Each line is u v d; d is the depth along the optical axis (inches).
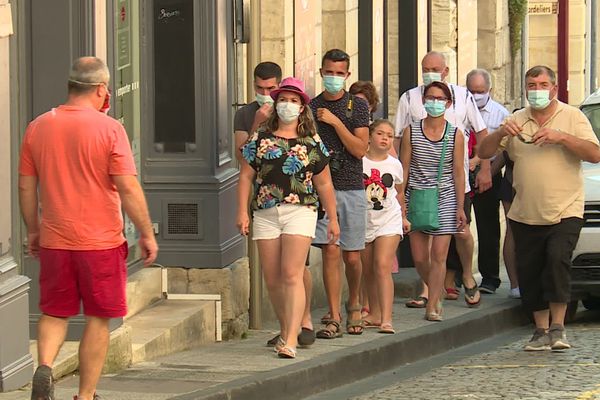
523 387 821.2
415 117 1112.8
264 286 1066.7
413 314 1084.5
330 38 1214.3
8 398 711.1
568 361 919.7
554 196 946.1
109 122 673.0
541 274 964.6
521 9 1708.9
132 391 751.7
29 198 680.4
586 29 2165.4
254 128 879.7
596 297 1192.8
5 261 727.7
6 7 724.0
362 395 824.3
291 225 845.8
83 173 668.7
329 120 910.4
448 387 834.8
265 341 971.9
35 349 790.5
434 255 1039.0
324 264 938.1
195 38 987.3
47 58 813.9
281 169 841.5
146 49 991.0
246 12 1018.7
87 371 684.1
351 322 969.5
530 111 955.3
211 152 986.1
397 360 944.3
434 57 1112.8
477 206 1189.7
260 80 902.4
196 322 939.3
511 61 1716.3
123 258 681.6
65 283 675.4
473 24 1549.0
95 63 677.9
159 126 993.5
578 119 944.9
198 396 735.7
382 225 976.3
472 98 1133.7
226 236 999.0
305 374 829.8
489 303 1144.2
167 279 986.7
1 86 724.0
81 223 668.7
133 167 674.8
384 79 1328.7
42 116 677.9
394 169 979.3
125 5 954.1
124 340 823.7
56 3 812.6
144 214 674.8
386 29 1330.0
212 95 987.9
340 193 931.3
